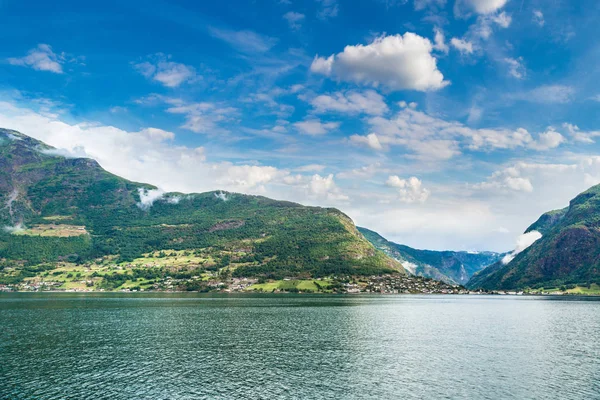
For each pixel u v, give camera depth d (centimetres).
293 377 8125
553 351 10862
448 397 6994
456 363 9375
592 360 9750
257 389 7356
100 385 7469
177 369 8669
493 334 13938
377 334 13662
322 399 6869
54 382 7631
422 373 8475
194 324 15725
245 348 10994
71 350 10488
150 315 18738
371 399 6869
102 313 19438
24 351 10306
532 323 17475
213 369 8700
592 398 6969
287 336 13038
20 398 6756
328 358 9838
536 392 7262
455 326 16075
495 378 8125
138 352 10325
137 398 6806
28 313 19162
